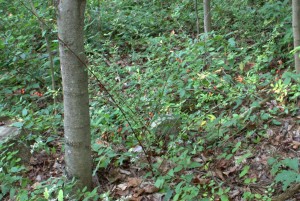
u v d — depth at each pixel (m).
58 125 5.07
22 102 5.82
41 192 3.62
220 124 4.30
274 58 5.88
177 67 5.30
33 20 7.19
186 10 8.29
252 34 6.73
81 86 3.40
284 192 3.42
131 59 6.57
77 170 3.62
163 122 4.40
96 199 3.53
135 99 4.75
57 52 6.64
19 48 6.57
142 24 7.85
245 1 7.65
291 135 4.26
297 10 4.86
